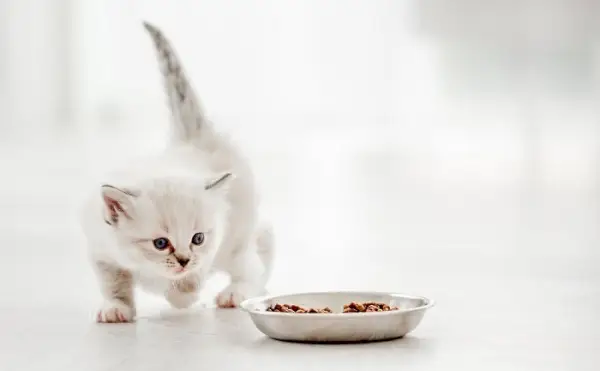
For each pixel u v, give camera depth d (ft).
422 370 3.25
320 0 10.71
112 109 10.67
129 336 3.63
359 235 5.97
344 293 3.75
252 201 3.99
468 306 3.96
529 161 10.84
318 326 3.47
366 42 10.85
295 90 10.83
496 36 10.77
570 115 10.82
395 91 11.02
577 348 3.43
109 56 10.67
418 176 9.92
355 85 10.98
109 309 3.82
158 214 3.64
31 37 10.80
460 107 11.00
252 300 3.66
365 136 11.16
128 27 10.55
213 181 3.73
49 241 5.82
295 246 5.51
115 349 3.49
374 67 10.94
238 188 3.96
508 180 9.57
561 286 4.28
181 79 4.06
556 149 10.84
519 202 7.91
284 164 10.72
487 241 5.58
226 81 10.50
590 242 5.46
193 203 3.67
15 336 3.66
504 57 10.82
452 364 3.30
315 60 10.84
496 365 3.29
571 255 5.04
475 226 6.40
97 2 10.69
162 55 4.07
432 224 6.54
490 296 4.12
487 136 10.99
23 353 3.48
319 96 10.95
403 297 3.68
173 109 4.07
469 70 10.89
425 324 3.71
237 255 4.00
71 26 10.75
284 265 4.91
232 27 10.47
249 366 3.29
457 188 9.00
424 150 11.12
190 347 3.49
